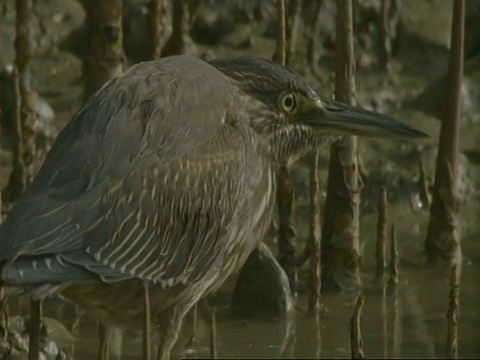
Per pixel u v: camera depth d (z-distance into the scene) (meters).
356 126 12.65
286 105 12.42
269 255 14.22
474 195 16.92
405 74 18.70
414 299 14.62
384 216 14.89
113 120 11.05
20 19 14.89
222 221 11.57
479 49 18.77
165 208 11.15
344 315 14.26
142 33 17.83
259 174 12.08
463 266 15.46
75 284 11.04
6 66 17.08
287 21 16.88
